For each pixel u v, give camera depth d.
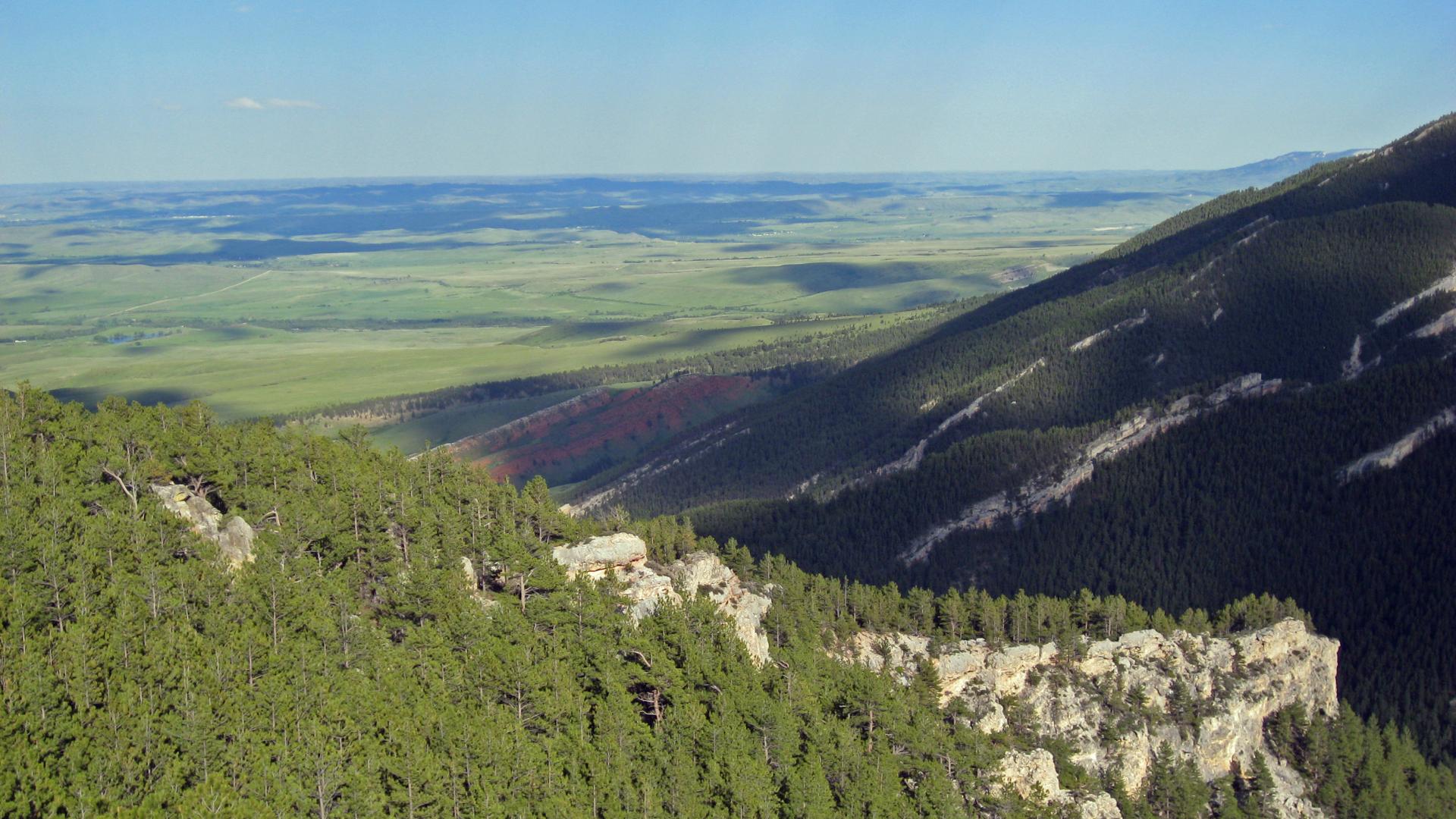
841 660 154.62
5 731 96.19
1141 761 154.50
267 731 107.44
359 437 190.88
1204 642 171.38
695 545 173.25
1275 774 168.38
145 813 92.44
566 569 147.75
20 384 161.75
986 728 148.88
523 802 110.62
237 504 154.00
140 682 108.38
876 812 122.94
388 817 105.25
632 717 125.56
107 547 127.12
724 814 118.38
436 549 148.88
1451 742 197.75
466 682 124.81
